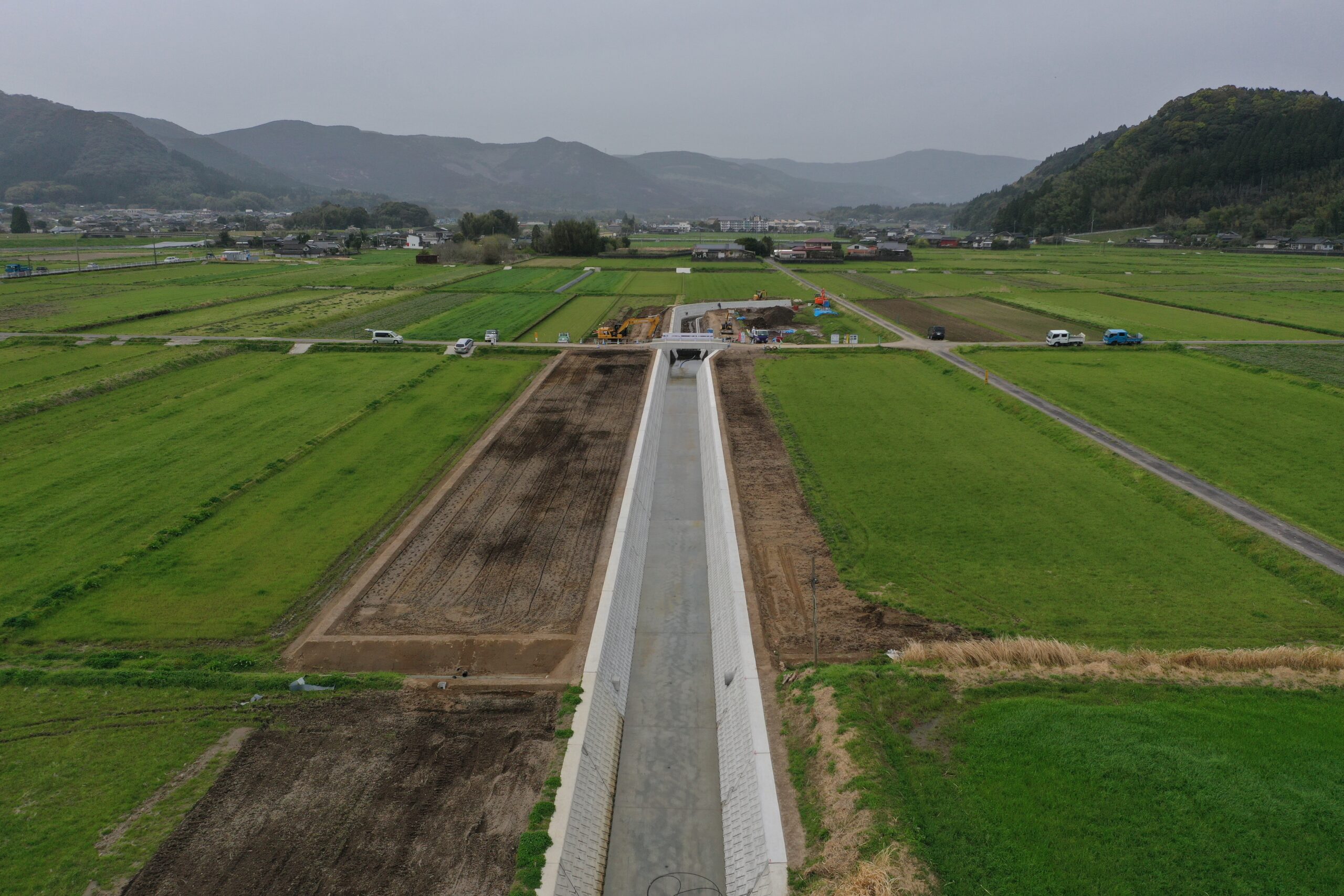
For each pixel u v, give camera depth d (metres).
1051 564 38.50
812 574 34.84
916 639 32.44
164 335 91.19
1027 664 29.84
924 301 128.62
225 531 42.44
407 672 30.80
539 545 41.31
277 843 22.53
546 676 30.45
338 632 33.31
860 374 77.50
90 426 59.44
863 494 47.31
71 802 24.00
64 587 35.94
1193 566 38.12
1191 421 59.12
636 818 26.00
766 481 49.56
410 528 42.97
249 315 106.19
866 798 22.67
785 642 32.69
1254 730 25.67
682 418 68.62
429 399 67.69
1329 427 57.44
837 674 28.89
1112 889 19.95
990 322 106.38
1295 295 127.25
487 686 29.72
